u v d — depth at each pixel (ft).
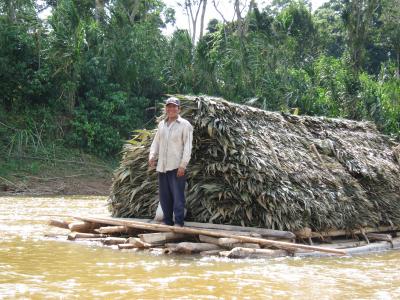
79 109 69.92
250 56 75.46
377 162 27.96
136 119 73.87
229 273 15.24
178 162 20.63
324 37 119.55
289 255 19.31
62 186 60.39
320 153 26.02
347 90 70.49
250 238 18.62
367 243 23.80
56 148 67.15
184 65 74.43
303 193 22.11
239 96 71.97
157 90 77.25
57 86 69.00
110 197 25.41
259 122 24.43
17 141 64.23
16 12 70.69
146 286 13.21
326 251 18.16
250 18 95.50
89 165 66.74
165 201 21.09
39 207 38.22
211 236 19.36
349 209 23.86
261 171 21.34
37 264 15.99
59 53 65.77
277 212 20.90
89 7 80.53
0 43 64.90
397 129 68.23
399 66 106.83
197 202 22.02
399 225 26.89
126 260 17.06
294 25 104.63
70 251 18.70
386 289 13.67
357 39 84.84
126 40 73.92
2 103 67.67
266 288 13.37
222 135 21.94
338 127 29.60
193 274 14.93
